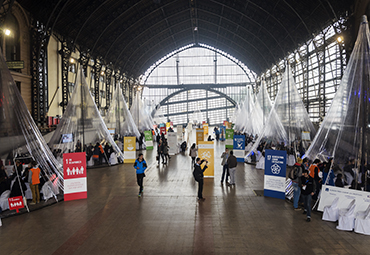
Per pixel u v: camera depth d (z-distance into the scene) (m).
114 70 40.94
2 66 9.04
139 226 6.64
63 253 5.27
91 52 30.98
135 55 45.91
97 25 29.38
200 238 5.93
